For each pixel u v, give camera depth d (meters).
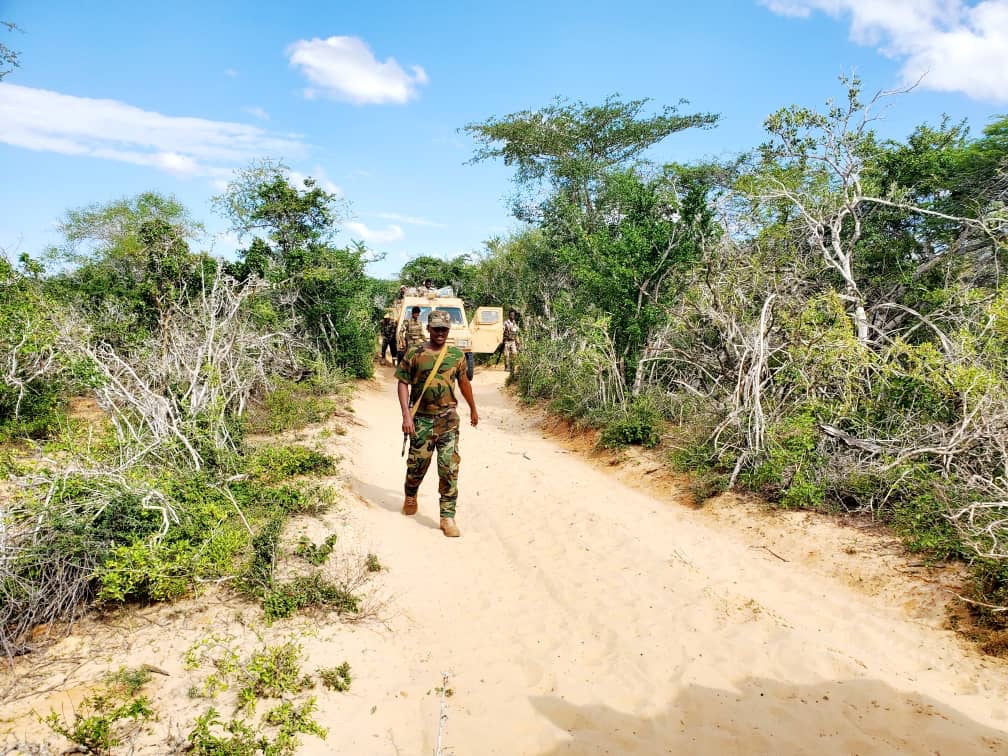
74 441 5.24
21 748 2.60
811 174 9.70
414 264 31.47
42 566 3.65
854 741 3.00
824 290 8.18
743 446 6.97
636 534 5.86
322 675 3.37
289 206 13.61
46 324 7.30
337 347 14.45
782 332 7.33
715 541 5.72
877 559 4.85
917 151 9.45
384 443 9.22
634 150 22.44
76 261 13.73
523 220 22.48
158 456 5.60
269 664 3.21
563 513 6.44
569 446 10.17
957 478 5.01
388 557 5.16
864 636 3.97
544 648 3.99
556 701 3.43
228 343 8.38
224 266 11.55
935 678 3.51
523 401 14.03
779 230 8.88
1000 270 8.30
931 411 5.79
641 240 10.09
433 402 5.84
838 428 6.41
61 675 3.19
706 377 9.54
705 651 3.86
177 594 4.00
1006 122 9.23
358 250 14.93
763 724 3.16
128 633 3.60
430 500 6.89
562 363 13.35
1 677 3.14
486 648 4.00
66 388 8.16
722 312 7.99
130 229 14.71
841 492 5.93
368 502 6.41
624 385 10.37
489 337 21.09
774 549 5.43
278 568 4.48
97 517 4.20
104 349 6.77
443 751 2.98
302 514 5.56
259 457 6.48
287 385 10.28
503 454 9.20
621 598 4.62
